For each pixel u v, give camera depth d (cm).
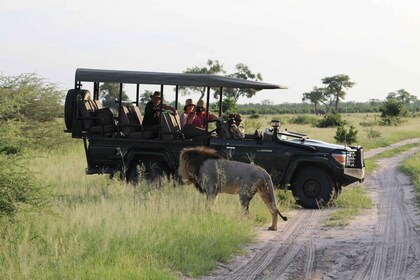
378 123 6738
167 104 1706
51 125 2595
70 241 935
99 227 1016
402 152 3359
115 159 1539
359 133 4778
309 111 15200
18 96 1138
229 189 1296
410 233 1208
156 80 1491
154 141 1520
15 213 1012
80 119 1542
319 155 1487
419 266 959
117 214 1129
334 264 977
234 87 1482
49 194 1061
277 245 1104
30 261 847
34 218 1062
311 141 1545
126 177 1544
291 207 1495
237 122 1533
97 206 1209
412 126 6412
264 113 14038
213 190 1302
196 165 1320
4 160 1022
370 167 2478
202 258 948
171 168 1520
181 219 1137
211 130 1606
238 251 1041
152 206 1209
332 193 1492
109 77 1504
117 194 1365
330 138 4038
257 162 1490
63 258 868
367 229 1249
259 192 1265
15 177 1009
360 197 1583
